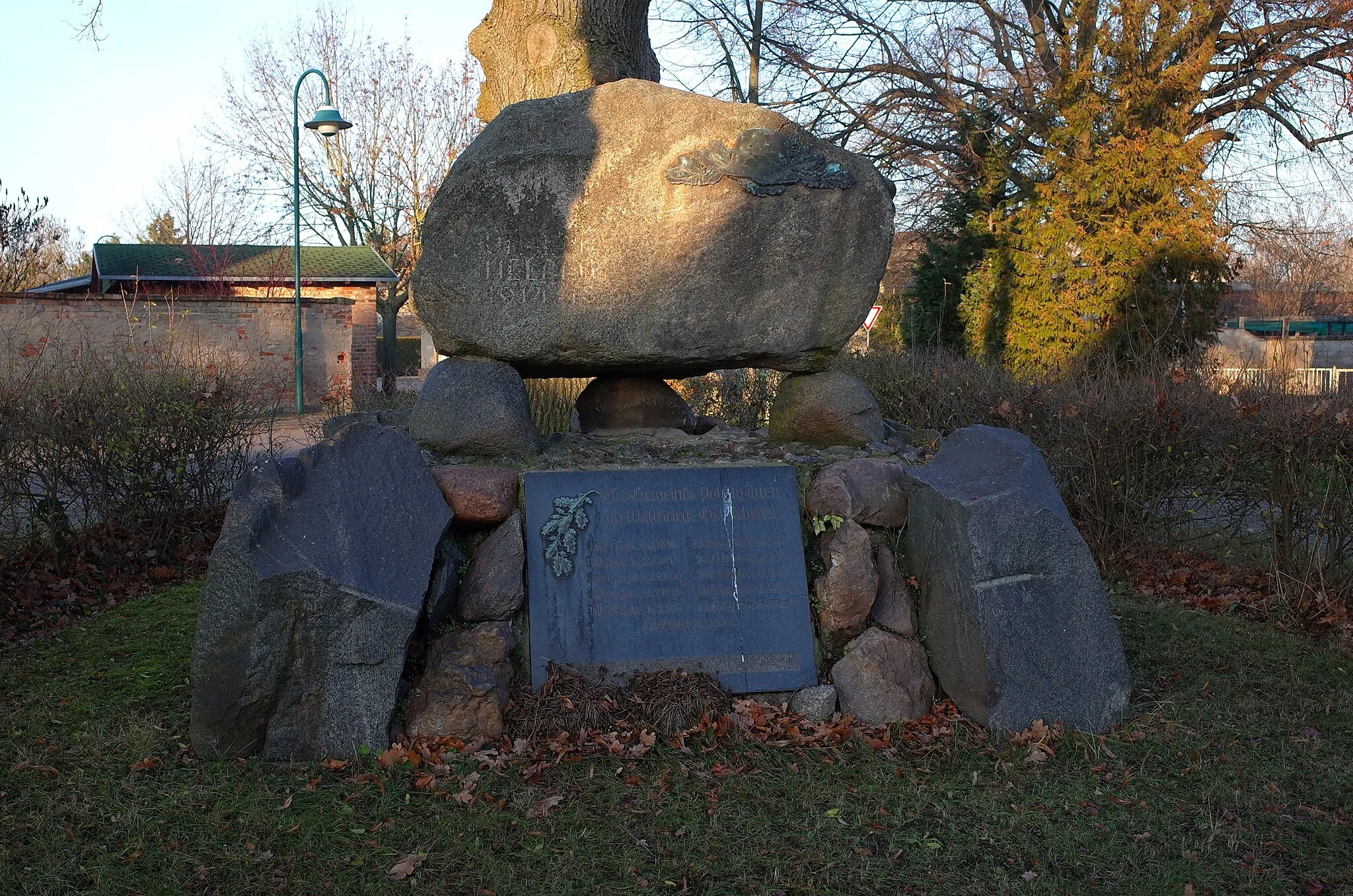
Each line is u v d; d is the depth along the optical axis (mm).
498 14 8688
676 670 4059
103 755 3631
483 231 4594
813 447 4902
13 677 4488
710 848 3119
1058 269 14141
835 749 3773
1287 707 4348
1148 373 8766
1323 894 2963
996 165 18156
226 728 3576
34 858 2977
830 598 4230
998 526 3986
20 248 21797
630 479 4312
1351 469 5734
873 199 4766
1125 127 14570
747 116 4691
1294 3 16391
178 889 2850
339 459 3930
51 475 6359
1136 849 3178
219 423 7273
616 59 8539
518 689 3959
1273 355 9633
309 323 18562
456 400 4582
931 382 8742
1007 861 3105
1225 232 14094
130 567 6637
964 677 4035
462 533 4316
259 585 3529
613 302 4602
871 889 2941
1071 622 4035
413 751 3562
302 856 3006
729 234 4625
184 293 21328
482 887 2893
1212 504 6676
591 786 3457
